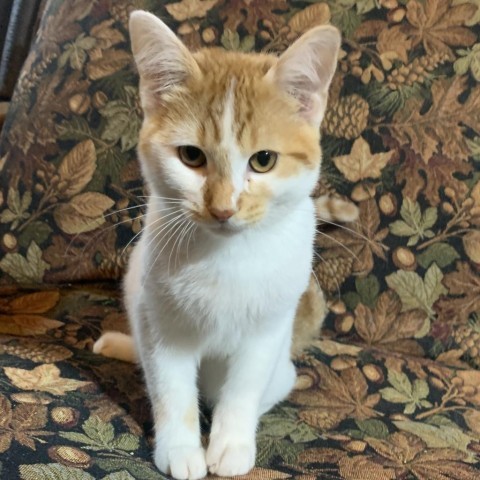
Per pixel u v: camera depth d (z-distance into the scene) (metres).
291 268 0.36
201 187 0.34
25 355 0.42
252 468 0.34
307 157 0.35
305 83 0.35
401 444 0.37
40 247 0.51
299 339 0.46
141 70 0.36
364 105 0.47
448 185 0.46
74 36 0.53
